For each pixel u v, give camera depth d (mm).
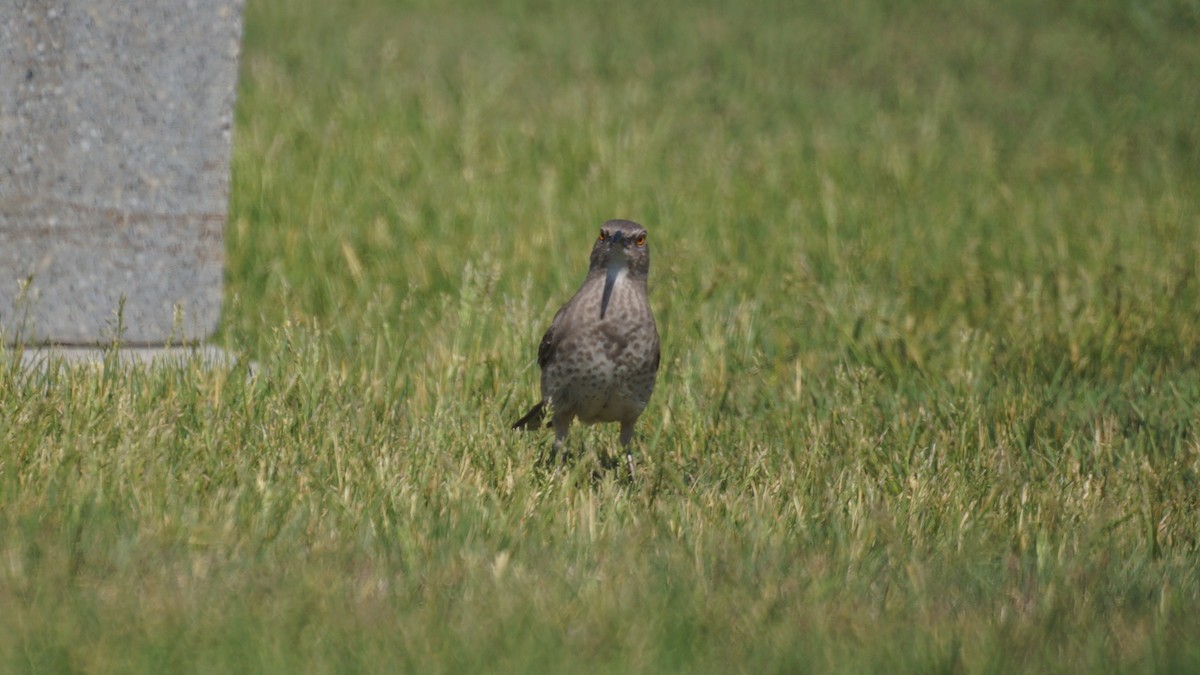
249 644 11492
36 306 20344
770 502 15406
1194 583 14203
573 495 15812
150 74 20375
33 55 19812
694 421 18484
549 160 34344
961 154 38625
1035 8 65250
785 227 29953
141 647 11359
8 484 14203
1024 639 12336
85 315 20594
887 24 62094
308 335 20234
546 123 38719
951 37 59406
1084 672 11906
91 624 11656
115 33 20109
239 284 24078
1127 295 25125
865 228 29922
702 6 65562
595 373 17031
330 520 14234
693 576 13328
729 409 19625
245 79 40781
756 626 12391
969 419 18875
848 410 19016
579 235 28422
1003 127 42938
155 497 14047
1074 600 13367
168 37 20391
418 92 40812
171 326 21078
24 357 19375
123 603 12047
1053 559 14453
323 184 30016
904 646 12234
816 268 27203
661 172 34219
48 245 20266
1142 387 20828
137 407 16750
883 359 22000
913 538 14875
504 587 12844
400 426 17234
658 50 55125
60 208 20266
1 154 19891
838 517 15180
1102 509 15641
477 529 14164
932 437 18531
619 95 44281
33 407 15789
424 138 35250
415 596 12719
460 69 47750
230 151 21094
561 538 14273
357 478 15148
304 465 15562
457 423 17188
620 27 59719
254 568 12922
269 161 30656
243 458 15328
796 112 44250
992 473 16938
